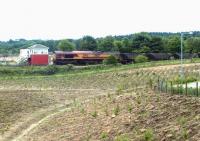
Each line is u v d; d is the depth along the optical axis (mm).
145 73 81562
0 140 38094
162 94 34688
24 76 93188
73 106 51500
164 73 78375
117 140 26328
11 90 72438
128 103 36562
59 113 48125
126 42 128000
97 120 34625
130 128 28422
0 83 83188
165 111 28828
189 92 31641
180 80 44281
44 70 98125
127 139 25891
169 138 23906
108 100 42969
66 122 39156
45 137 35781
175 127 25078
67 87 75750
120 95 44312
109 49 141625
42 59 118938
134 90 46312
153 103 32281
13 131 41469
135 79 77688
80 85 77812
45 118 47094
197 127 23750
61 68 99625
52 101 59875
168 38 133125
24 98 62656
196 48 121562
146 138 24859
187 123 24922
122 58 112750
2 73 97562
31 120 46688
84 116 38531
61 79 85812
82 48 150625
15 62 136000
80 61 113188
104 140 28297
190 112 26703
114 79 81500
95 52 115938
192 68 79312
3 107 55031
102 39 155000
